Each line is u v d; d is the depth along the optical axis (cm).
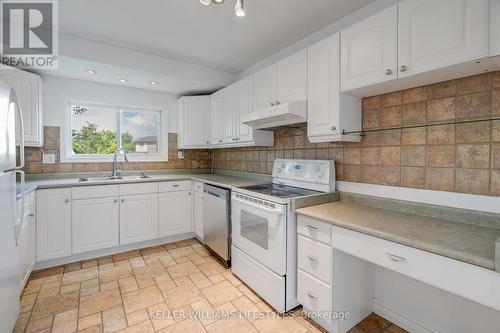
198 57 276
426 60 123
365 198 178
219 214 253
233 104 284
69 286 207
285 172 237
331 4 179
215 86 322
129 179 285
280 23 205
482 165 128
